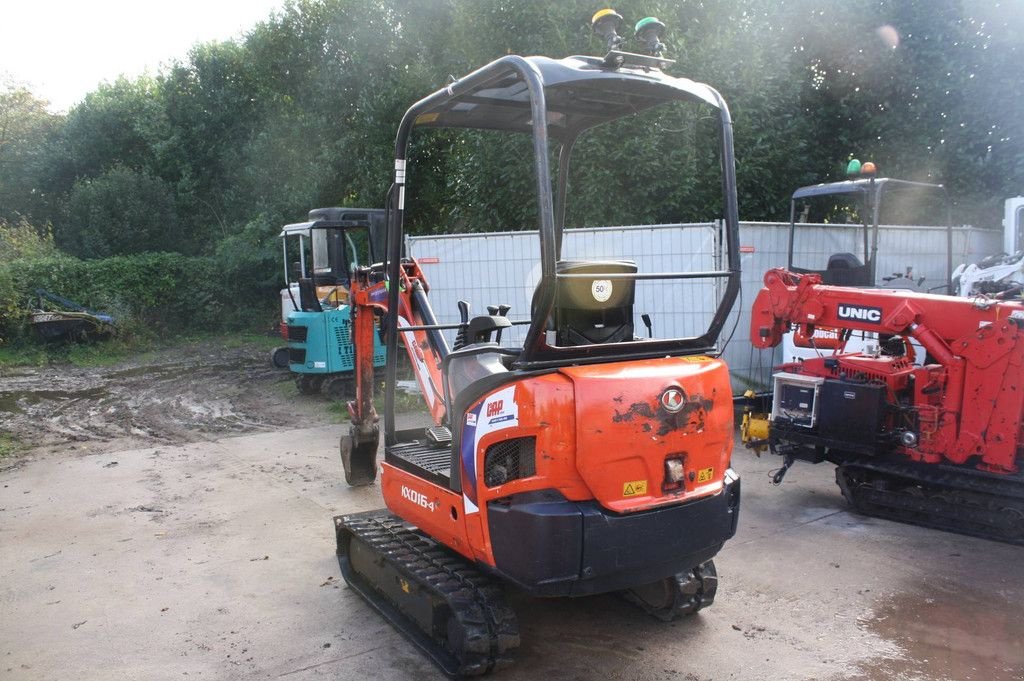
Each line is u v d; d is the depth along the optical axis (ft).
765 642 12.60
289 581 15.35
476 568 12.43
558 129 14.03
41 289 59.06
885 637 12.69
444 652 11.99
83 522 19.30
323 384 36.94
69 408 36.70
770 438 20.22
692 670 11.77
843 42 42.86
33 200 97.30
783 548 16.61
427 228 57.98
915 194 41.52
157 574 15.80
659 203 34.81
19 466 25.31
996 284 21.90
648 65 10.84
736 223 11.58
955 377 16.70
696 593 13.11
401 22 59.11
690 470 11.14
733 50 35.17
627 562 10.55
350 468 21.44
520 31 37.27
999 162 40.91
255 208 81.66
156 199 83.05
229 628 13.35
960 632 12.81
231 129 86.28
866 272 25.55
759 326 20.36
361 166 58.85
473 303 33.14
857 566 15.58
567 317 11.53
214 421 32.76
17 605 14.43
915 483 17.88
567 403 10.24
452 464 11.59
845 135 44.78
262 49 70.49
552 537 10.14
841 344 20.29
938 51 40.96
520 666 11.96
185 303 67.82
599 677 11.61
